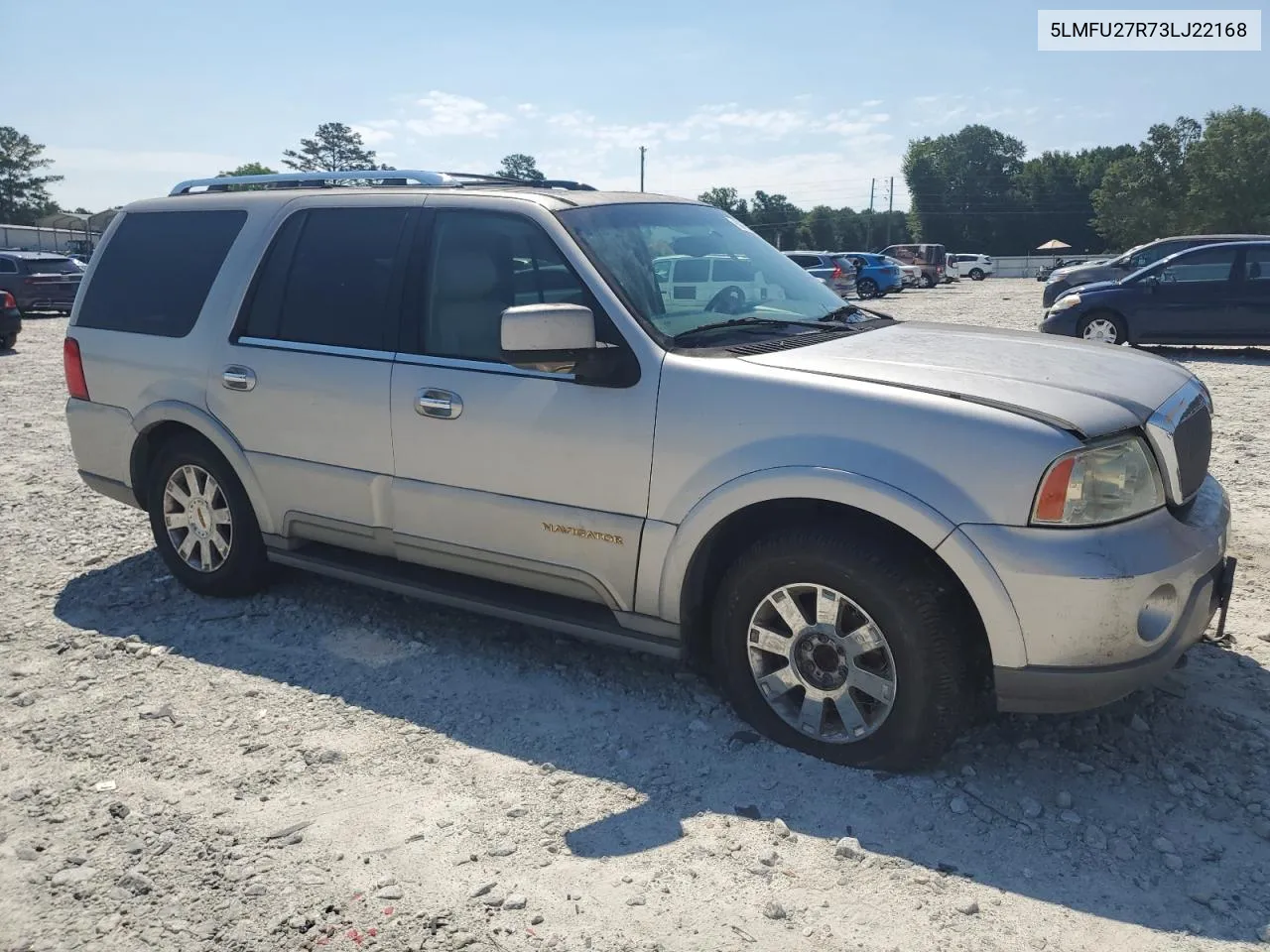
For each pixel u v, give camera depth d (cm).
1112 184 8969
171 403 490
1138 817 318
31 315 2655
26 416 1062
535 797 332
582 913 277
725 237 457
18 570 561
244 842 310
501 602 412
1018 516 306
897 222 12125
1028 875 291
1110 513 311
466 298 409
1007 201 11312
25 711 396
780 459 336
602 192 439
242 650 452
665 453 359
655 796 332
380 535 438
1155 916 273
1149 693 391
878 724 337
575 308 354
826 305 444
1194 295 1384
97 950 265
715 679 407
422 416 411
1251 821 314
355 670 429
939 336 408
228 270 480
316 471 448
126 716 391
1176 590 318
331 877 293
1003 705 322
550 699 401
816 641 345
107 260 532
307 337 451
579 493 379
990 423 312
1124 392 339
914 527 314
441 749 364
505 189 429
